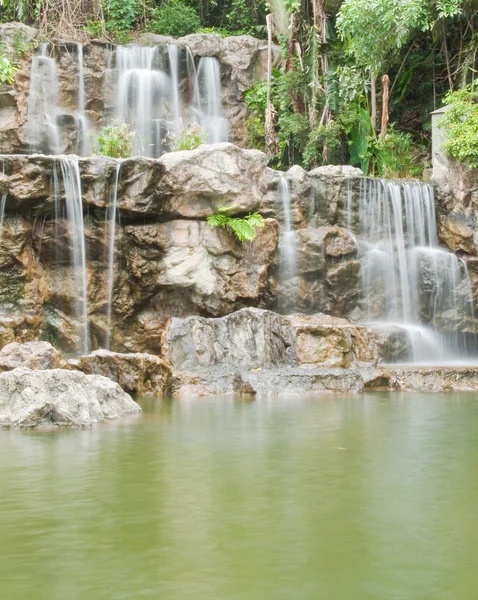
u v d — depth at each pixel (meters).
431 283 19.22
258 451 7.34
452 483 5.88
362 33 22.75
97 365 13.12
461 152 19.41
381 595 3.56
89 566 3.97
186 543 4.34
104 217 17.05
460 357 19.11
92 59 25.50
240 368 14.36
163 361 13.53
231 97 27.23
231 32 31.27
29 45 24.64
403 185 19.59
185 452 7.30
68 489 5.71
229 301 17.19
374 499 5.37
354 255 18.64
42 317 16.62
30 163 16.36
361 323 18.09
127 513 5.00
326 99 24.17
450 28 25.09
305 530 4.59
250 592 3.60
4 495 5.52
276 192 18.41
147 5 31.08
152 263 17.08
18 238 16.41
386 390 14.03
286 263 18.19
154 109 26.14
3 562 4.04
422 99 26.67
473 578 3.77
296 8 24.94
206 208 17.36
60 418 9.23
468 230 19.61
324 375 13.81
